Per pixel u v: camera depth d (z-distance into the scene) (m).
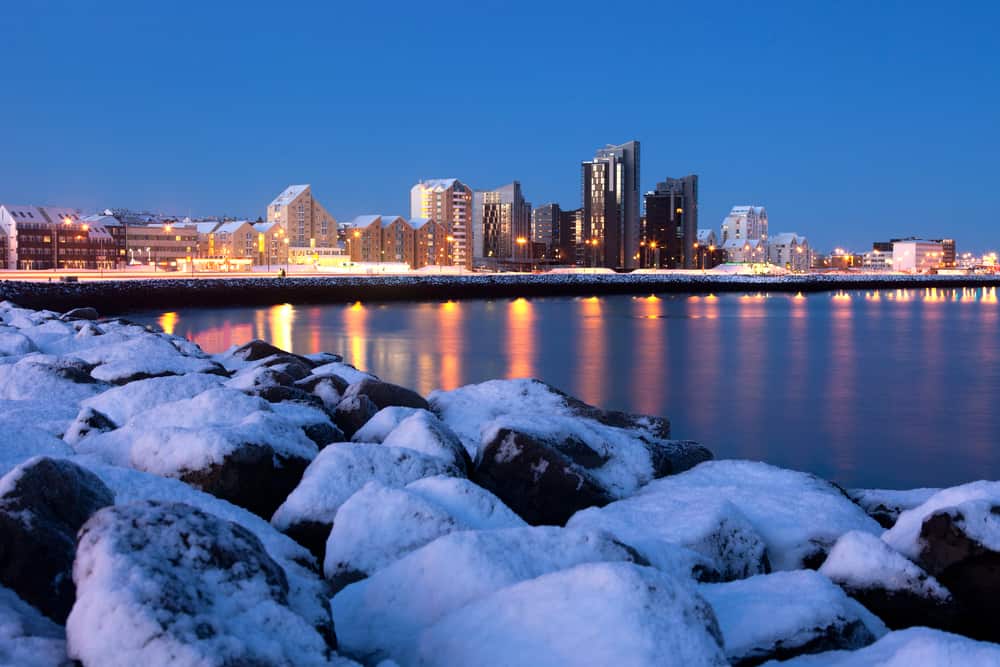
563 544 7.36
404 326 76.12
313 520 9.38
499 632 5.79
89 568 5.28
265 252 180.88
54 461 7.01
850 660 6.41
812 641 6.85
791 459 23.14
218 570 5.52
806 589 7.76
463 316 92.81
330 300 128.38
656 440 15.39
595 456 13.12
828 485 12.91
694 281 194.12
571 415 18.09
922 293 195.00
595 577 5.89
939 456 23.53
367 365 44.81
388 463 10.19
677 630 5.56
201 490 9.95
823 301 145.50
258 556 5.80
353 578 7.92
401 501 8.32
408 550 8.03
